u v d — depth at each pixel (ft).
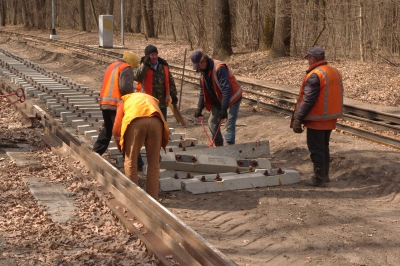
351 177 26.32
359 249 17.70
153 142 21.58
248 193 23.81
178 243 15.89
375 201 23.03
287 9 81.00
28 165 26.07
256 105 49.14
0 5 243.81
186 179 24.29
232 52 89.71
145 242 16.43
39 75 64.59
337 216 20.86
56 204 20.68
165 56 99.45
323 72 23.73
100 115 39.55
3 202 20.61
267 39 88.89
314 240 18.45
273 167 28.78
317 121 24.18
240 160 26.61
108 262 15.51
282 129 37.27
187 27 114.62
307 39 92.84
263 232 19.30
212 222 20.40
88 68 80.07
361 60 78.48
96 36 158.10
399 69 63.67
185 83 65.21
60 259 15.74
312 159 25.00
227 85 27.17
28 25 214.48
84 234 17.72
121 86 24.25
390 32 84.07
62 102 44.01
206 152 27.99
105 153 30.01
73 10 228.22
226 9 87.61
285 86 63.10
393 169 26.03
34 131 33.55
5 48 124.77
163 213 17.43
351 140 34.06
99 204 20.57
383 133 37.42
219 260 13.76
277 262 16.78
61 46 116.98
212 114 29.27
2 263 15.33
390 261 16.81
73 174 24.50
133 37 151.84
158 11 152.87
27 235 17.49
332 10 87.56
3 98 46.42
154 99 21.99
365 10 83.92
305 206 22.11
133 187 19.99
